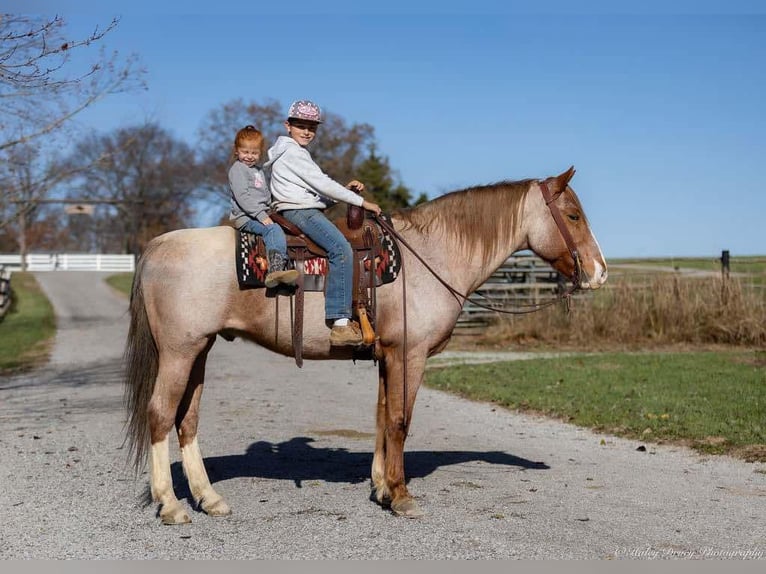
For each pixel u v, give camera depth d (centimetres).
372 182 4816
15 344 2184
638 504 650
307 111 629
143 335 622
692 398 1112
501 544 547
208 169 5781
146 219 6962
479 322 2220
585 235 671
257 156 624
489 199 667
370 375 1570
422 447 895
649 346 1878
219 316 607
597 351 1828
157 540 565
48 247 8406
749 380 1266
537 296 2106
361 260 617
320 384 1438
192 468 639
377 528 586
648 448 879
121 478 743
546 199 668
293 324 615
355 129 5022
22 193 1341
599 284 670
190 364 610
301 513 626
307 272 614
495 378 1396
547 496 674
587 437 946
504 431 990
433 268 644
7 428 1005
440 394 1298
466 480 734
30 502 662
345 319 605
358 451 870
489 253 666
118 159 5653
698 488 703
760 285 1973
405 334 626
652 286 2027
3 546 553
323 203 639
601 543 549
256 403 1211
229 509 625
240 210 622
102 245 9369
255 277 602
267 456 841
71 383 1473
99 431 983
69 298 4138
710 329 1905
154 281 610
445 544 548
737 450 844
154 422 606
